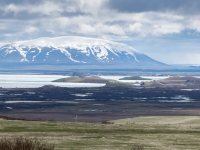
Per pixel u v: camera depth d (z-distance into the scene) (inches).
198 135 3806.6
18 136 3503.9
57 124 4367.6
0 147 2244.1
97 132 3924.7
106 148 3046.3
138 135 3772.1
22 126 4126.5
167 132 4020.7
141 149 2810.0
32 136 3553.2
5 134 3617.1
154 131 4062.5
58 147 3046.3
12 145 2305.6
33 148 2279.8
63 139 3437.5
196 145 3250.5
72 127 4180.6
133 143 3312.0
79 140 3403.1
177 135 3796.8
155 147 3125.0
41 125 4249.5
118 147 3097.9
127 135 3762.3
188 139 3560.5
